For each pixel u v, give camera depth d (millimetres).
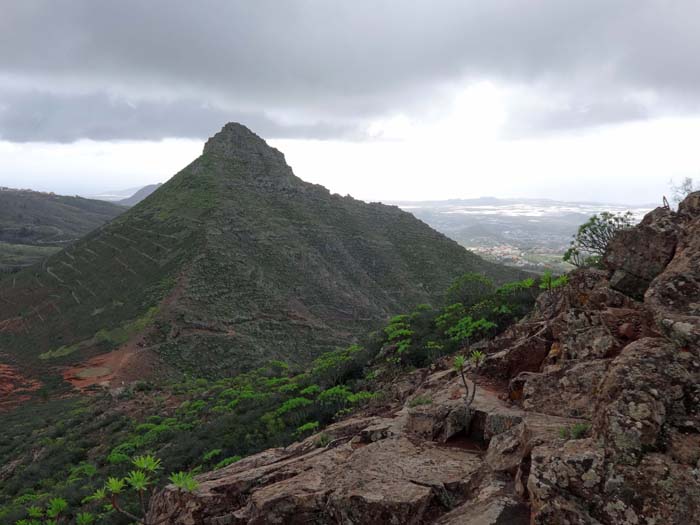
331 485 6031
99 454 24984
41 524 11148
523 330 10992
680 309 4730
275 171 126000
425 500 5195
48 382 54000
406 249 110438
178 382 47500
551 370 6961
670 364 4078
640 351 4352
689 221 6828
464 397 7707
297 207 114812
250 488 6984
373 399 12602
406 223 124062
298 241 98812
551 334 8414
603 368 6141
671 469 3510
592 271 8172
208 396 33281
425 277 101000
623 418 3852
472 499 4918
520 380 7078
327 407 14750
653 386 3920
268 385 29031
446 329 17422
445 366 12164
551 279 14070
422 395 9312
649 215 7324
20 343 74125
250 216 102500
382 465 6133
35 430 35031
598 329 6910
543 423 5297
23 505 17688
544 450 4270
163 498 7586
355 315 81562
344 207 125438
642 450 3688
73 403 42344
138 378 53156
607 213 14508
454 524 4480
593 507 3641
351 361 20312
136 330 64875
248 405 22203
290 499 5891
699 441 3607
